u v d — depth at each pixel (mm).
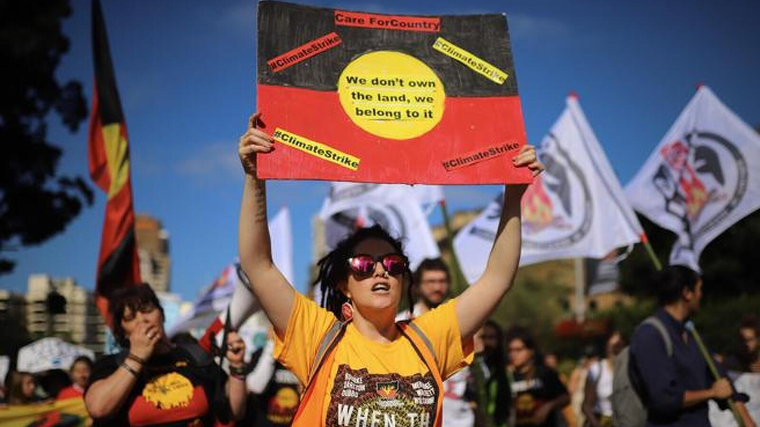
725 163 7523
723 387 5039
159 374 4680
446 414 6562
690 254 7488
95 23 7523
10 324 13039
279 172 3154
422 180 3285
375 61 3434
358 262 3312
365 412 3113
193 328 10094
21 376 8875
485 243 8750
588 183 8070
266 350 7484
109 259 7027
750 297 22906
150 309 4617
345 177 3219
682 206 7590
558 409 7875
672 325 5316
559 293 52969
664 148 7777
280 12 3377
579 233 7996
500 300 3439
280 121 3230
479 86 3475
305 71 3336
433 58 3494
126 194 7215
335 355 3223
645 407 5336
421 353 3279
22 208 20141
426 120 3385
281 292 3271
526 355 7902
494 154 3373
